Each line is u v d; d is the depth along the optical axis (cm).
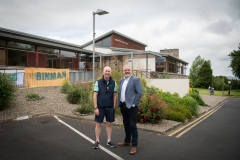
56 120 725
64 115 796
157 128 657
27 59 1772
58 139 514
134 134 436
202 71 5566
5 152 418
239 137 611
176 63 2881
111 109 459
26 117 734
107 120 462
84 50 2317
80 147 459
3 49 1584
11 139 504
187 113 915
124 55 2139
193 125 803
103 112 456
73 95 1010
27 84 1250
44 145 467
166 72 2217
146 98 759
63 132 579
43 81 1357
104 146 470
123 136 558
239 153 454
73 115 791
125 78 465
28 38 1838
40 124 663
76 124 679
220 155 438
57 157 399
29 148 445
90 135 557
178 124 745
